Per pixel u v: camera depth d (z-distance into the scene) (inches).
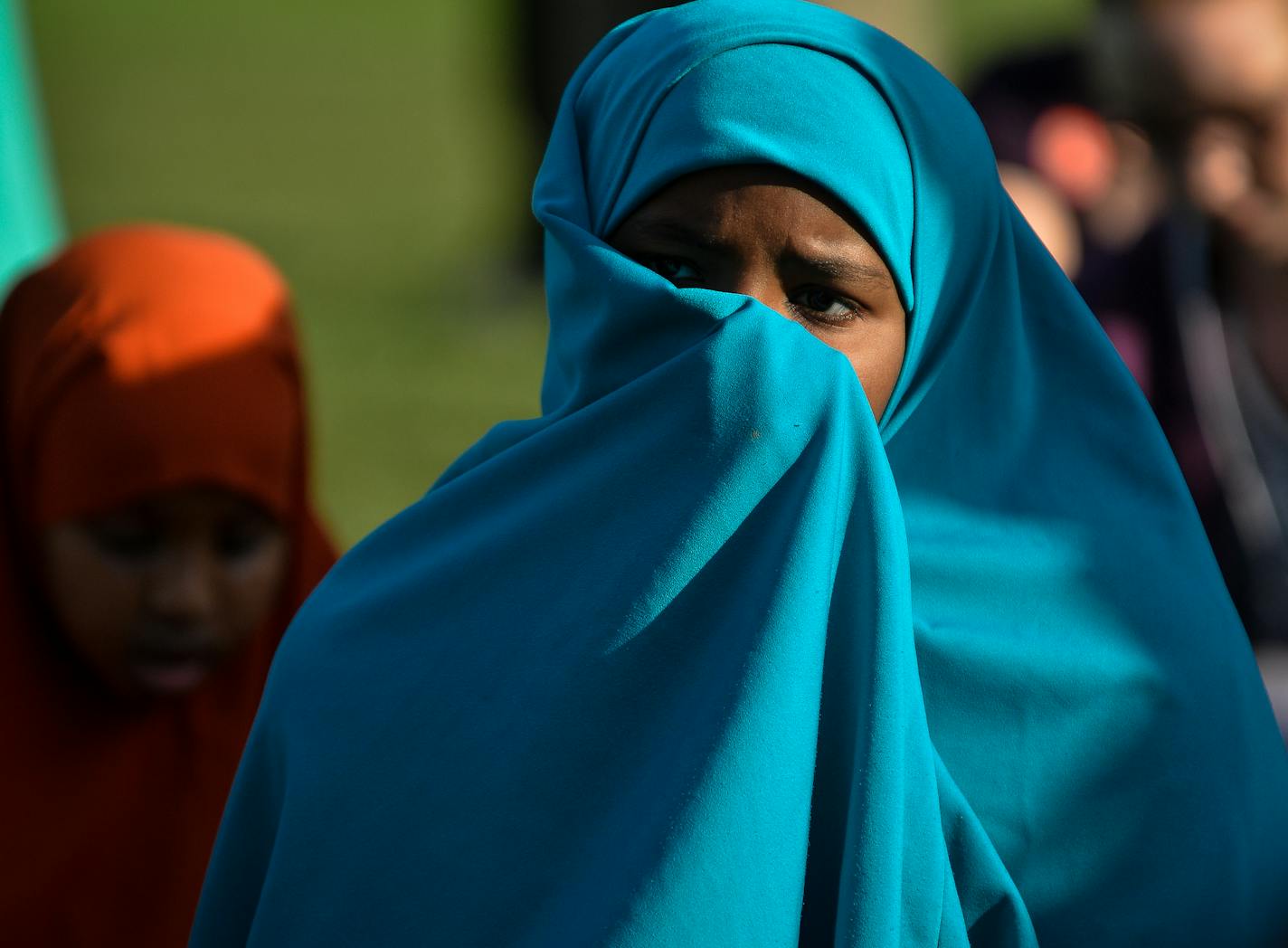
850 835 218.4
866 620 224.8
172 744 394.3
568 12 1154.0
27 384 380.2
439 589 251.9
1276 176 392.2
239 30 2218.3
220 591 367.9
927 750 225.8
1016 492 275.3
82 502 363.9
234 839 273.1
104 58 2063.2
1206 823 261.3
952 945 225.8
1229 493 406.3
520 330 1150.3
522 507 249.3
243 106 1831.9
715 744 217.9
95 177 1537.9
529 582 243.4
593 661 232.8
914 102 274.1
